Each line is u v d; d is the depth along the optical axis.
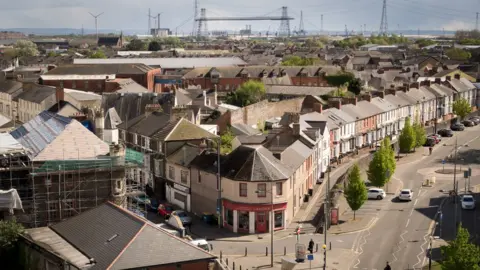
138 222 54.66
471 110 185.00
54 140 72.62
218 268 53.56
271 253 72.88
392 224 88.94
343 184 105.62
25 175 69.12
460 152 139.62
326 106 151.00
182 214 88.81
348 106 144.75
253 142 106.00
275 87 198.38
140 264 50.00
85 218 60.03
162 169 100.56
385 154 104.12
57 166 68.94
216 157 91.44
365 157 132.12
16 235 59.34
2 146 69.94
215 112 146.75
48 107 150.25
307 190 101.69
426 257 75.12
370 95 158.00
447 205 98.31
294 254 76.44
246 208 84.50
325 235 76.56
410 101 169.25
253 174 84.19
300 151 100.38
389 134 158.00
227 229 86.50
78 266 50.47
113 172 71.31
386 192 106.75
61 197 69.06
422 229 86.38
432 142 147.62
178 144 100.69
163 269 50.78
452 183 112.31
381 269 71.06
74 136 73.88
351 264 72.88
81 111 118.88
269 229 85.19
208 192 90.38
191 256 52.22
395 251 77.44
